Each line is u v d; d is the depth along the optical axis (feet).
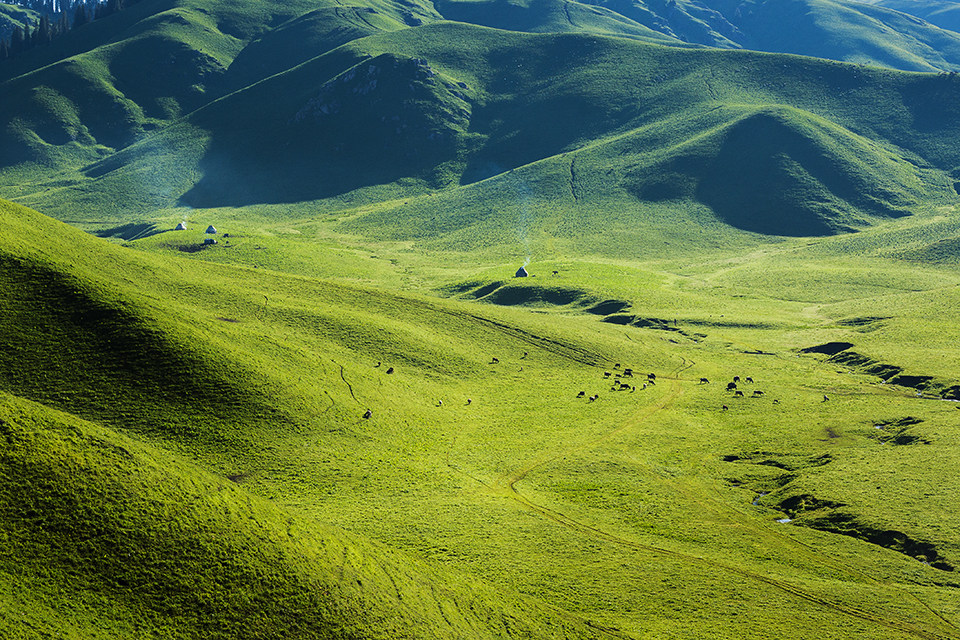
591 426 276.82
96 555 113.50
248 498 140.77
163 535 120.57
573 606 148.77
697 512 202.18
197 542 122.11
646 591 155.94
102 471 126.31
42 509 115.85
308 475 216.54
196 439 225.35
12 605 100.01
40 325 251.60
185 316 285.02
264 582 119.96
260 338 298.15
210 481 139.95
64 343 248.32
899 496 198.49
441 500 204.85
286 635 113.39
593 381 340.18
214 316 322.55
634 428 275.18
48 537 112.78
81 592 107.55
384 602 126.21
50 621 100.37
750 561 172.55
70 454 126.41
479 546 174.50
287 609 117.08
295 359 290.35
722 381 346.95
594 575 162.61
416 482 217.56
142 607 109.60
